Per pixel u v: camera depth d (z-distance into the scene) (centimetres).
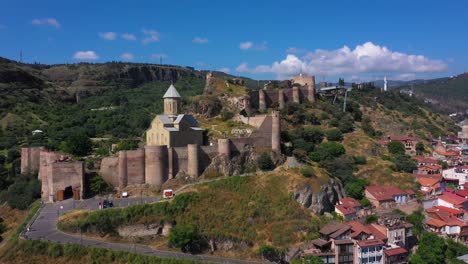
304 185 11406
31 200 11606
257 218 10444
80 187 11100
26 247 8638
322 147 15150
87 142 14838
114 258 8550
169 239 9419
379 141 18425
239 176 11600
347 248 9706
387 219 11431
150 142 12875
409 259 10531
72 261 8412
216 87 17212
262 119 13700
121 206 10156
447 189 15262
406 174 15288
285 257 9569
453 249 11206
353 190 12975
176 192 10950
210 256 9406
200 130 12875
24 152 13125
